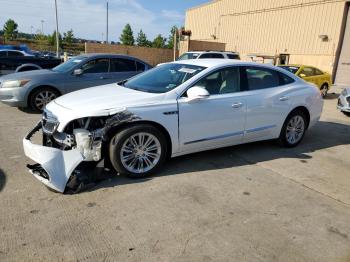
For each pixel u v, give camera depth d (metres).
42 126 4.33
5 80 7.85
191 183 4.20
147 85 4.87
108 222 3.25
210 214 3.48
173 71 5.06
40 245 2.86
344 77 20.48
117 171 4.16
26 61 12.25
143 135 4.18
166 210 3.52
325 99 13.95
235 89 5.04
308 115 6.04
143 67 9.24
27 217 3.27
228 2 28.95
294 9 22.78
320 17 21.17
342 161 5.36
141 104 4.17
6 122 6.98
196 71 4.81
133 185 4.06
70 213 3.38
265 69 5.51
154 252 2.83
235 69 5.11
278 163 5.09
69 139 3.96
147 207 3.56
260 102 5.20
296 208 3.70
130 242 2.96
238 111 4.95
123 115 4.00
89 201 3.63
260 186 4.22
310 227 3.32
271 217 3.47
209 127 4.71
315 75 14.32
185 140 4.54
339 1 19.97
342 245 3.05
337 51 20.48
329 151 5.88
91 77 8.44
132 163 4.19
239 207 3.65
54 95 8.10
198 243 2.98
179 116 4.40
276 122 5.53
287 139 5.82
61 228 3.12
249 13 26.70
